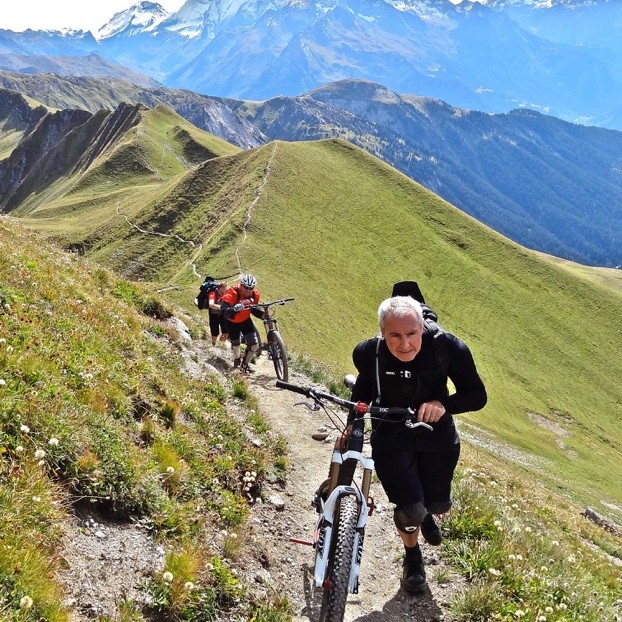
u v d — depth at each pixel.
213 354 16.03
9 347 7.18
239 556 6.66
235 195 146.12
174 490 7.11
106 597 5.11
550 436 96.50
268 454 9.78
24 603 4.20
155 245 144.00
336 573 5.11
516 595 6.97
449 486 6.27
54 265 13.24
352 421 6.10
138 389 8.78
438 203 160.88
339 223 141.50
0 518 4.84
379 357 6.04
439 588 7.02
